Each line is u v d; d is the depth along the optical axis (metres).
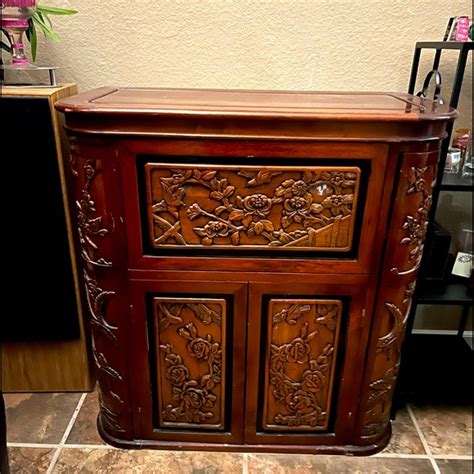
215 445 1.33
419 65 1.48
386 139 1.00
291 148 1.00
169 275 1.13
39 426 1.41
